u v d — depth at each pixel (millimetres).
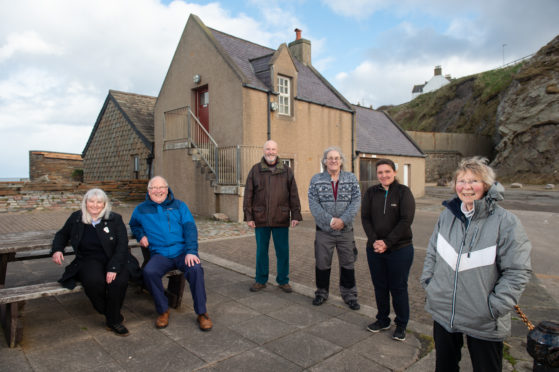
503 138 33156
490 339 1985
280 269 4555
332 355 2979
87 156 20578
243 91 11125
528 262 1885
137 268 3572
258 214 4477
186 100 13188
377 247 3186
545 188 25297
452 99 48000
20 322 3016
